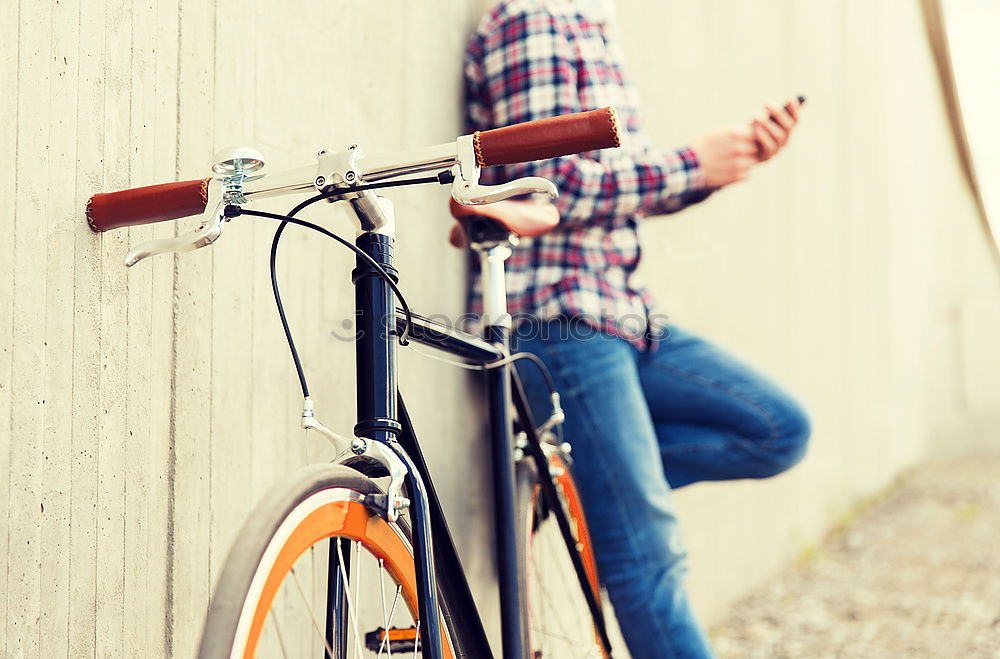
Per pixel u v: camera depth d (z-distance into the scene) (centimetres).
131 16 111
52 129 100
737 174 164
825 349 402
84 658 101
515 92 163
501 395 140
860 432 433
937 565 349
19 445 94
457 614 110
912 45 536
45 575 97
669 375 182
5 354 93
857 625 293
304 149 142
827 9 432
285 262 138
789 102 162
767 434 178
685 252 292
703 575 288
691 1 306
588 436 162
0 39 94
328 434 96
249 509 128
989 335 573
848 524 402
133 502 109
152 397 112
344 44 153
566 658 205
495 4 199
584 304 162
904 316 505
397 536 101
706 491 295
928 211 558
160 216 97
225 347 125
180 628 115
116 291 107
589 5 172
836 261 421
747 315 333
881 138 487
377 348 97
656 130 276
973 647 272
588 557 164
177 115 118
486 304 141
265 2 135
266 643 127
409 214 167
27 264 96
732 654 271
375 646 108
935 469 510
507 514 139
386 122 162
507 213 134
